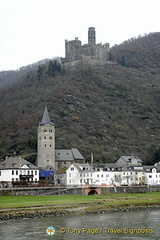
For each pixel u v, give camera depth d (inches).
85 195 6195.9
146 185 7372.1
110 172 7623.0
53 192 6033.5
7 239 3201.3
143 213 4672.7
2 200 5059.1
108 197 5890.8
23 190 5782.5
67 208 4633.4
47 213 4357.8
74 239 3248.0
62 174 7327.8
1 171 6909.5
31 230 3533.5
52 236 3326.8
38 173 7135.8
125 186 6811.0
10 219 4069.9
